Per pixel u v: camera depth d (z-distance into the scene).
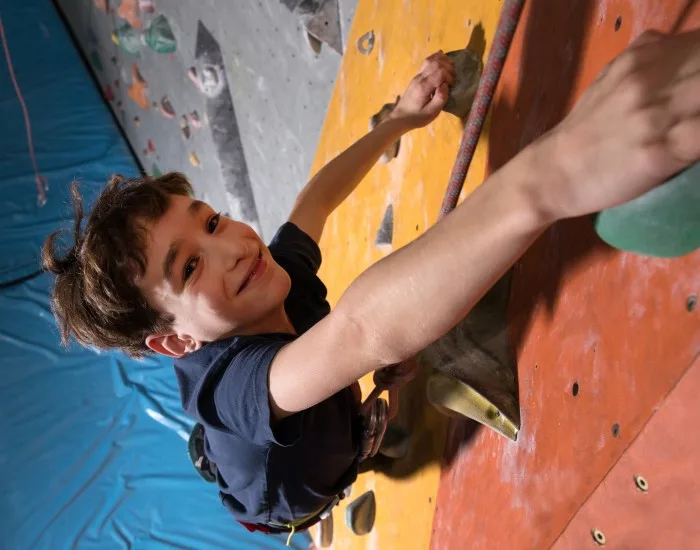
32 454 2.37
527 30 0.80
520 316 0.80
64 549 2.10
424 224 1.10
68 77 3.84
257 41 1.75
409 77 1.14
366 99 1.33
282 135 1.86
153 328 0.90
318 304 1.03
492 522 0.84
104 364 2.62
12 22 3.96
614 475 0.61
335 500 1.09
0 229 3.22
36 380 2.60
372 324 0.52
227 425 0.78
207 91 2.14
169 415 2.44
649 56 0.38
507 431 0.81
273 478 0.91
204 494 2.20
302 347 0.63
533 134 0.78
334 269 1.61
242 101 2.01
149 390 2.52
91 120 3.69
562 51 0.72
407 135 1.17
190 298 0.85
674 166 0.36
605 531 0.62
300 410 0.72
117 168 3.51
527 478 0.77
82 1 3.32
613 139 0.37
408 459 1.15
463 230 0.46
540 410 0.75
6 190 3.39
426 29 1.08
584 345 0.66
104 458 2.34
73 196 1.09
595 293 0.64
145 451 2.35
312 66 1.55
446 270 0.47
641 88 0.37
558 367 0.71
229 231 0.89
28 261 3.06
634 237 0.39
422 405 1.10
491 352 0.83
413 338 0.52
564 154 0.40
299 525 1.07
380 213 1.31
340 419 0.94
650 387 0.56
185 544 2.07
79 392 2.54
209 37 2.03
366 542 1.36
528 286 0.79
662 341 0.54
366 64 1.32
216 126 2.19
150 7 2.40
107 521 2.16
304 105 1.66
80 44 3.86
